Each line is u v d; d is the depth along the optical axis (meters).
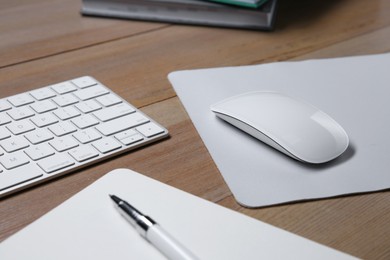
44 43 0.77
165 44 0.77
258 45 0.76
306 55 0.73
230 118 0.55
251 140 0.54
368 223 0.43
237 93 0.62
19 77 0.67
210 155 0.52
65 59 0.72
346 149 0.52
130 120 0.56
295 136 0.50
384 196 0.46
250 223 0.42
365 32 0.81
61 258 0.39
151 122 0.56
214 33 0.81
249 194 0.46
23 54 0.73
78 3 0.94
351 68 0.68
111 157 0.51
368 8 0.91
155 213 0.43
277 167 0.49
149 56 0.73
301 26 0.83
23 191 0.47
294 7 0.91
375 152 0.51
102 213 0.43
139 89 0.64
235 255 0.39
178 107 0.60
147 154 0.52
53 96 0.60
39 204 0.45
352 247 0.40
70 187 0.47
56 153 0.50
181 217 0.42
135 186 0.46
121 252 0.39
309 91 0.62
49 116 0.56
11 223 0.43
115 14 0.86
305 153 0.49
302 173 0.49
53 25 0.83
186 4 0.82
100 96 0.61
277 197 0.46
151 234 0.39
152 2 0.83
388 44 0.76
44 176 0.48
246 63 0.71
